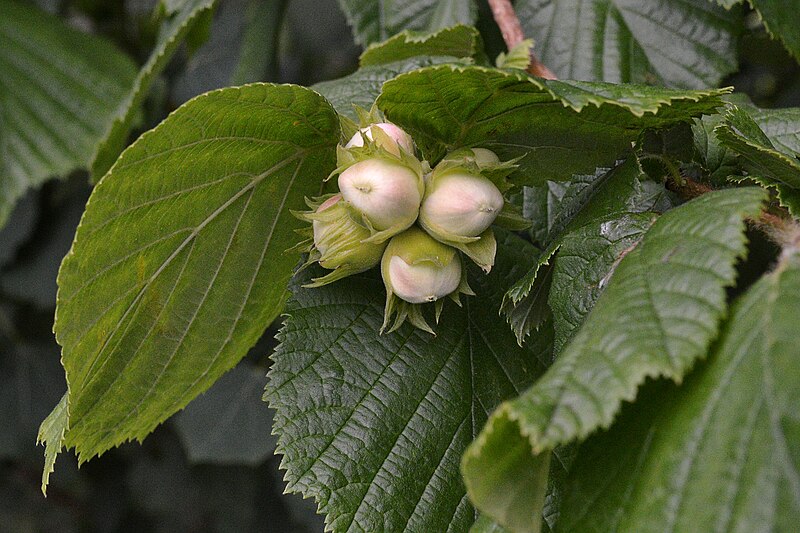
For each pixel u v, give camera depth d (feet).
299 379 1.27
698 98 1.20
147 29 2.27
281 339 1.28
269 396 1.27
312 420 1.26
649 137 1.28
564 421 1.08
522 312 1.27
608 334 1.11
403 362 1.29
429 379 1.29
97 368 1.29
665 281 1.13
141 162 1.24
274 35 1.70
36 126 2.13
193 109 1.23
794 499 1.05
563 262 1.23
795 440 1.06
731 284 1.11
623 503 1.11
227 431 1.94
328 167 1.32
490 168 1.23
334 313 1.29
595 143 1.26
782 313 1.09
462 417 1.28
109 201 1.23
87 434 1.33
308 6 2.43
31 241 2.22
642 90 1.21
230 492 2.39
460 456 1.27
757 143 1.24
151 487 2.45
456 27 1.44
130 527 2.60
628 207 1.24
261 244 1.33
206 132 1.25
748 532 1.06
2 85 2.14
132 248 1.27
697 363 1.11
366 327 1.29
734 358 1.10
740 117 1.27
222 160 1.28
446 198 1.21
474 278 1.33
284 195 1.32
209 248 1.31
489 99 1.22
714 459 1.08
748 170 1.28
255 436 1.93
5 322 2.41
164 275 1.30
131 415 1.35
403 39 1.46
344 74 2.35
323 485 1.25
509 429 1.10
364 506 1.25
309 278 1.30
